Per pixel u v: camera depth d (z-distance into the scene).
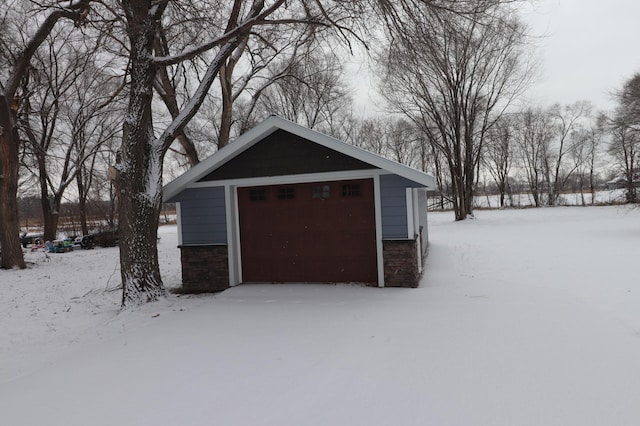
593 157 44.41
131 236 7.83
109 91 20.78
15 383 4.42
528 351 4.47
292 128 8.27
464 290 7.77
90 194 34.03
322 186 8.91
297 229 9.08
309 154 8.59
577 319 5.59
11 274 13.49
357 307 6.76
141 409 3.55
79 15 9.53
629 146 31.20
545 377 3.81
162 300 7.86
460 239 17.91
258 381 4.01
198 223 9.30
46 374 4.59
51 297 9.55
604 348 4.47
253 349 4.96
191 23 10.49
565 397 3.42
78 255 19.44
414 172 7.74
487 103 28.00
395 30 8.26
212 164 8.73
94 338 6.10
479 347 4.66
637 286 7.39
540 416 3.14
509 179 52.62
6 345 6.02
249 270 9.39
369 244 8.65
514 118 38.28
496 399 3.43
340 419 3.22
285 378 4.05
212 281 9.23
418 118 28.06
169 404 3.62
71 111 24.83
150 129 8.44
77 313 7.84
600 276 8.45
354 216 8.72
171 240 25.00
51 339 6.26
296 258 9.10
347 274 8.80
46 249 22.09
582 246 13.18
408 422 3.13
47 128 24.52
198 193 9.26
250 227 9.35
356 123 37.69
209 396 3.73
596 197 50.06
